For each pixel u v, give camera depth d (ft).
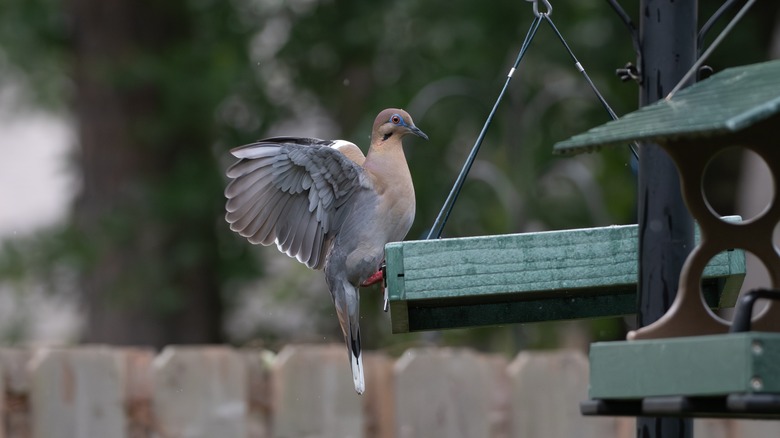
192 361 28.63
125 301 59.98
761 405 15.31
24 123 81.30
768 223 18.35
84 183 62.95
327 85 65.10
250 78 62.54
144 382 28.37
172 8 63.87
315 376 29.32
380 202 26.03
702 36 21.03
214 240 63.36
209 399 28.63
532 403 30.58
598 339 57.93
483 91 58.85
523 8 60.54
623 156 60.64
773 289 17.16
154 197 61.31
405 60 64.08
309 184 25.79
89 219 62.28
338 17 63.67
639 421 20.75
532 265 21.89
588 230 21.99
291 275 63.46
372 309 59.52
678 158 18.22
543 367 30.73
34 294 64.34
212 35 63.31
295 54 64.39
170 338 61.82
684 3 20.57
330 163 25.71
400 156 26.63
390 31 64.69
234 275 63.00
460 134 62.64
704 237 18.16
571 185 60.54
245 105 64.54
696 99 17.28
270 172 25.46
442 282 21.77
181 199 60.90
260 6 64.75
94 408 27.91
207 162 63.57
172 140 63.72
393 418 29.66
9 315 64.80
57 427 27.66
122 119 62.95
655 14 20.62
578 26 60.85
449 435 29.89
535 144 58.08
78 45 63.72
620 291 23.36
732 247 18.24
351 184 26.02
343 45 63.67
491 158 60.44
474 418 30.07
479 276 21.83
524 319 24.21
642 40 20.75
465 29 60.90
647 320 20.12
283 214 25.86
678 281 20.01
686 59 20.53
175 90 61.21
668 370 16.29
